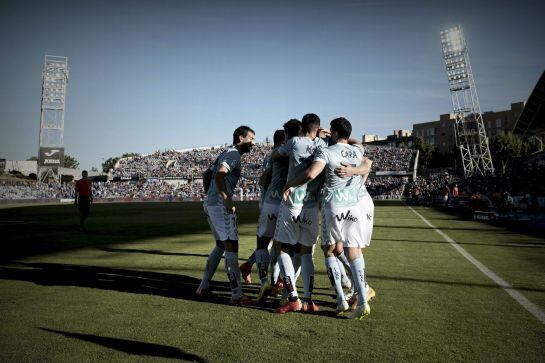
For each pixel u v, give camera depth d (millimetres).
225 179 4203
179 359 2525
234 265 3941
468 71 45094
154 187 61531
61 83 54438
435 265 5781
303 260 3893
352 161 3705
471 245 7922
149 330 3072
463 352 2623
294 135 4141
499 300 3883
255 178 59938
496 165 55594
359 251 3609
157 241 9258
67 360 2504
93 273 5402
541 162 28609
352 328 3135
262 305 3904
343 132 3779
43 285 4652
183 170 67812
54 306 3732
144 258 6754
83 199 11695
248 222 15031
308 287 3770
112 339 2873
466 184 31875
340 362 2473
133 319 3352
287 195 3723
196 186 62469
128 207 31266
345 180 3670
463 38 44938
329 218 3633
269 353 2621
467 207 17188
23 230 12008
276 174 4375
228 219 4027
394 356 2561
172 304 3850
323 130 4422
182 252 7477
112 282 4844
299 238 3852
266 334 3004
